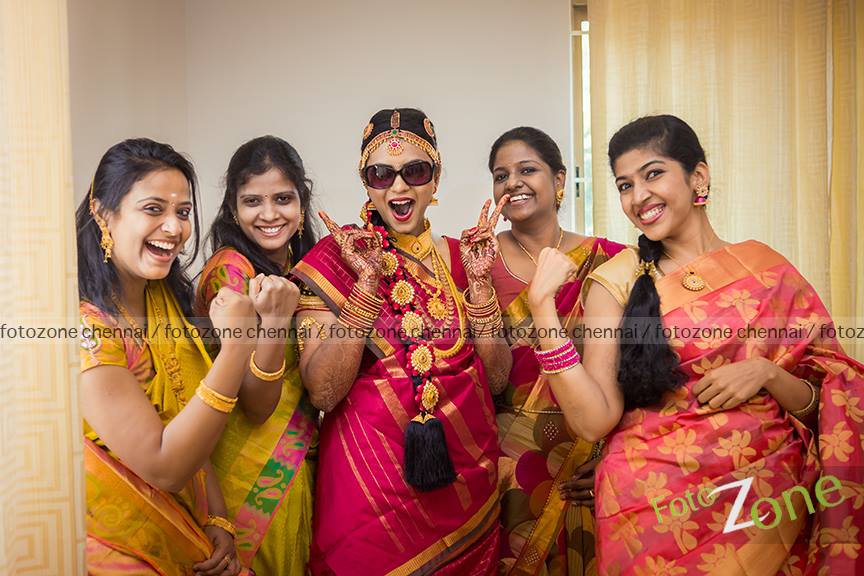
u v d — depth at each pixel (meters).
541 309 1.77
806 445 1.69
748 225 2.11
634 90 2.08
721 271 1.77
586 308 1.84
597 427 1.75
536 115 3.10
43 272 1.71
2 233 1.70
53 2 1.75
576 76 3.00
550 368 1.76
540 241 2.26
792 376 1.71
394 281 2.00
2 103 1.70
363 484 1.93
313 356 1.94
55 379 1.70
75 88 2.60
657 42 2.09
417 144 1.99
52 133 1.73
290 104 3.19
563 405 1.77
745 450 1.66
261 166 2.10
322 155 3.19
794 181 2.10
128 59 2.86
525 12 3.11
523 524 2.15
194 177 1.95
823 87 2.11
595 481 1.80
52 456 1.69
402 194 1.99
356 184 3.19
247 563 1.96
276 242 2.12
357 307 1.91
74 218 1.75
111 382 1.71
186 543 1.79
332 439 2.00
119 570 1.70
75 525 1.70
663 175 1.78
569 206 2.84
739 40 2.10
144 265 1.77
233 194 2.14
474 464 1.99
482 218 2.00
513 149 2.23
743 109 2.10
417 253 2.06
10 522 1.68
